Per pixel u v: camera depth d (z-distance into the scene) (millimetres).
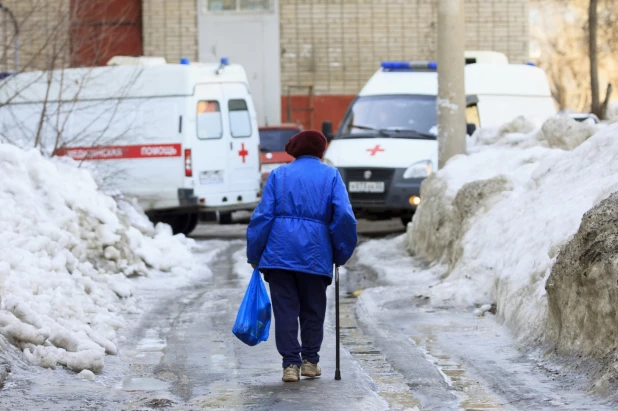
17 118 35312
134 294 22641
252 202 37625
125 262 25422
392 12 64250
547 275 16891
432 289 21219
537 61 107688
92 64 35969
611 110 34531
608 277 13383
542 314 15945
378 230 39312
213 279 26172
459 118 31656
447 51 31594
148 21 63469
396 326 18484
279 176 14305
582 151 20844
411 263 27453
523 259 18344
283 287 14266
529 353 15414
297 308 14312
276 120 64500
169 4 63562
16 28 32531
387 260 28359
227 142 36938
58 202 24781
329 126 38250
